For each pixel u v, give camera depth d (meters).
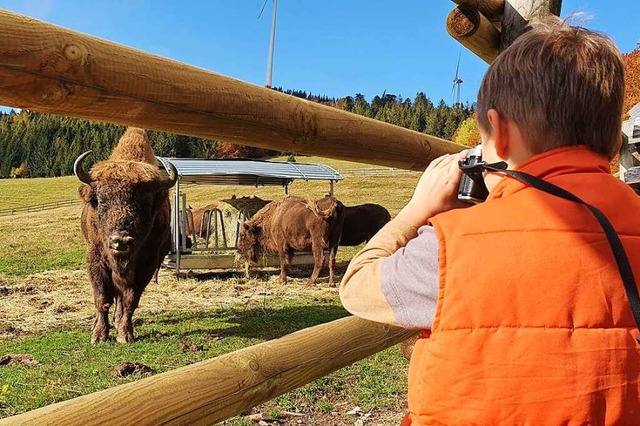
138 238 6.69
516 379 1.04
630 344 1.04
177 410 1.50
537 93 1.16
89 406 1.34
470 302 1.09
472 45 3.12
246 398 1.70
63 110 1.25
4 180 66.00
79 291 12.16
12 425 1.21
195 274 15.09
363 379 5.87
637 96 13.52
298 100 1.83
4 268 16.02
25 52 1.12
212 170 15.48
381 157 2.28
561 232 1.09
